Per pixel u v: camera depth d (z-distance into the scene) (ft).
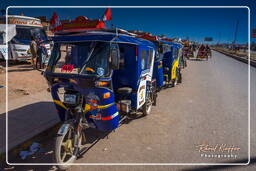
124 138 14.85
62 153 12.37
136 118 18.75
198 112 20.72
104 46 11.85
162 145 13.94
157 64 24.47
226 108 22.13
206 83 36.04
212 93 28.76
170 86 33.27
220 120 18.62
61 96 12.34
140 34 25.53
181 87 32.53
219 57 112.98
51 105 19.35
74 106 11.68
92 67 11.45
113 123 12.42
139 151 13.15
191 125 17.39
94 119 12.14
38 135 13.96
